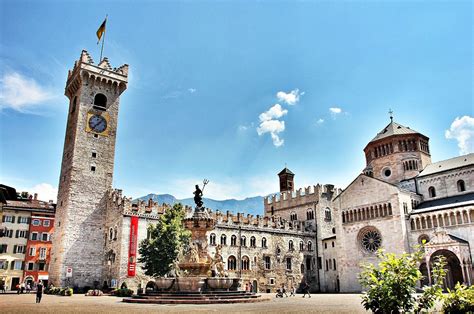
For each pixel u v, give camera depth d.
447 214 71.31
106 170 83.00
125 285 65.88
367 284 16.36
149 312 26.69
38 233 95.56
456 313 15.66
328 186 105.88
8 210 93.75
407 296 15.23
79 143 81.00
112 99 88.12
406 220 77.62
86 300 45.88
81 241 76.06
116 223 74.00
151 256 62.12
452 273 67.44
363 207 84.69
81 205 78.00
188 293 38.25
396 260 15.88
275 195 117.12
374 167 95.50
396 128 96.62
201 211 45.22
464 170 80.00
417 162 89.75
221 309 29.08
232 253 84.38
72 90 89.94
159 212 76.25
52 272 77.06
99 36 91.62
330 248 96.44
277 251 92.00
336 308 32.84
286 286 90.50
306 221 103.81
